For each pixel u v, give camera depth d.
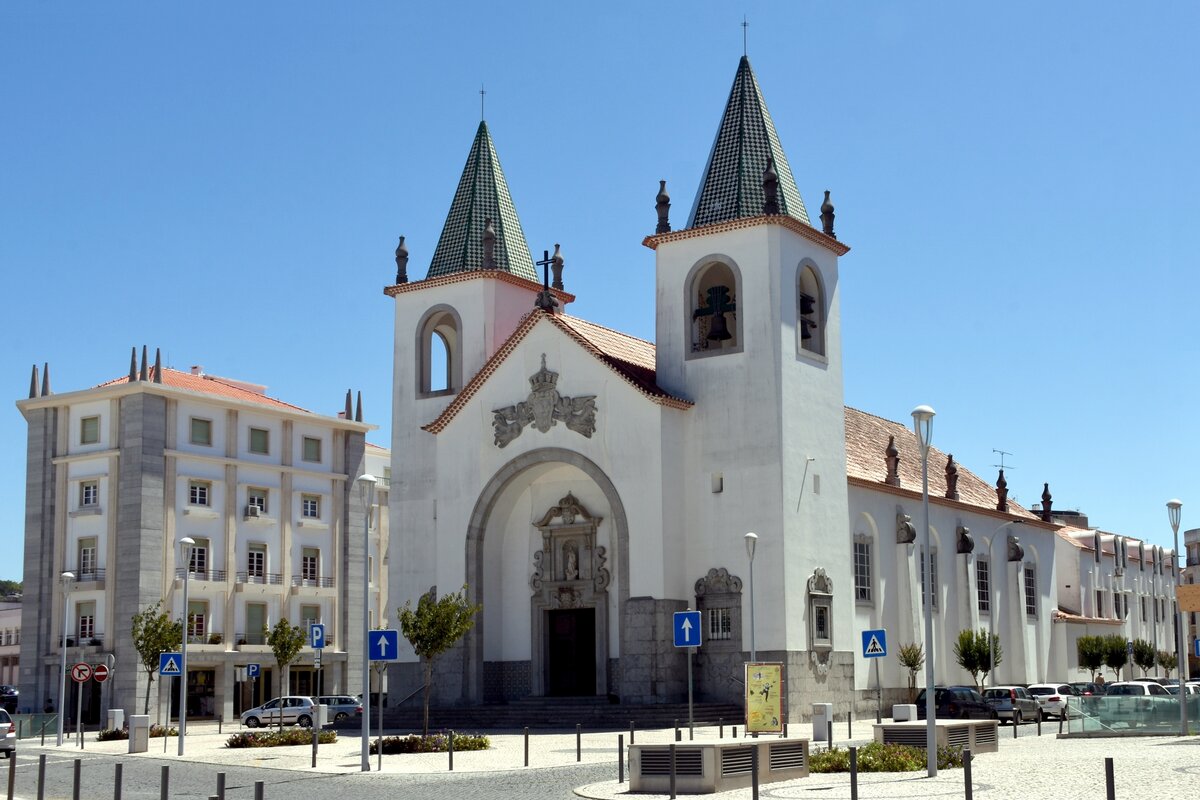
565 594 57.03
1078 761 30.55
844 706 55.38
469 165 65.81
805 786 26.73
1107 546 94.31
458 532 58.59
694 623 36.53
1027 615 75.06
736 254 55.81
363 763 35.78
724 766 27.17
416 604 61.19
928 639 28.39
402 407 63.53
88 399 76.19
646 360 61.59
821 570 54.78
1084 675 81.00
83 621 74.25
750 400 54.56
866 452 67.44
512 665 58.31
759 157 57.19
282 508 80.62
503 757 38.72
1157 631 100.25
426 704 43.34
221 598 76.62
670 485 54.44
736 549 53.81
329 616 82.44
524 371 57.97
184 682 45.88
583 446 55.97
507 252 64.19
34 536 76.56
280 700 61.19
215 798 20.98
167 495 74.75
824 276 58.47
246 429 79.56
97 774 36.62
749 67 58.97
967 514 70.25
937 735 32.69
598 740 44.78
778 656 52.34
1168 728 43.19
